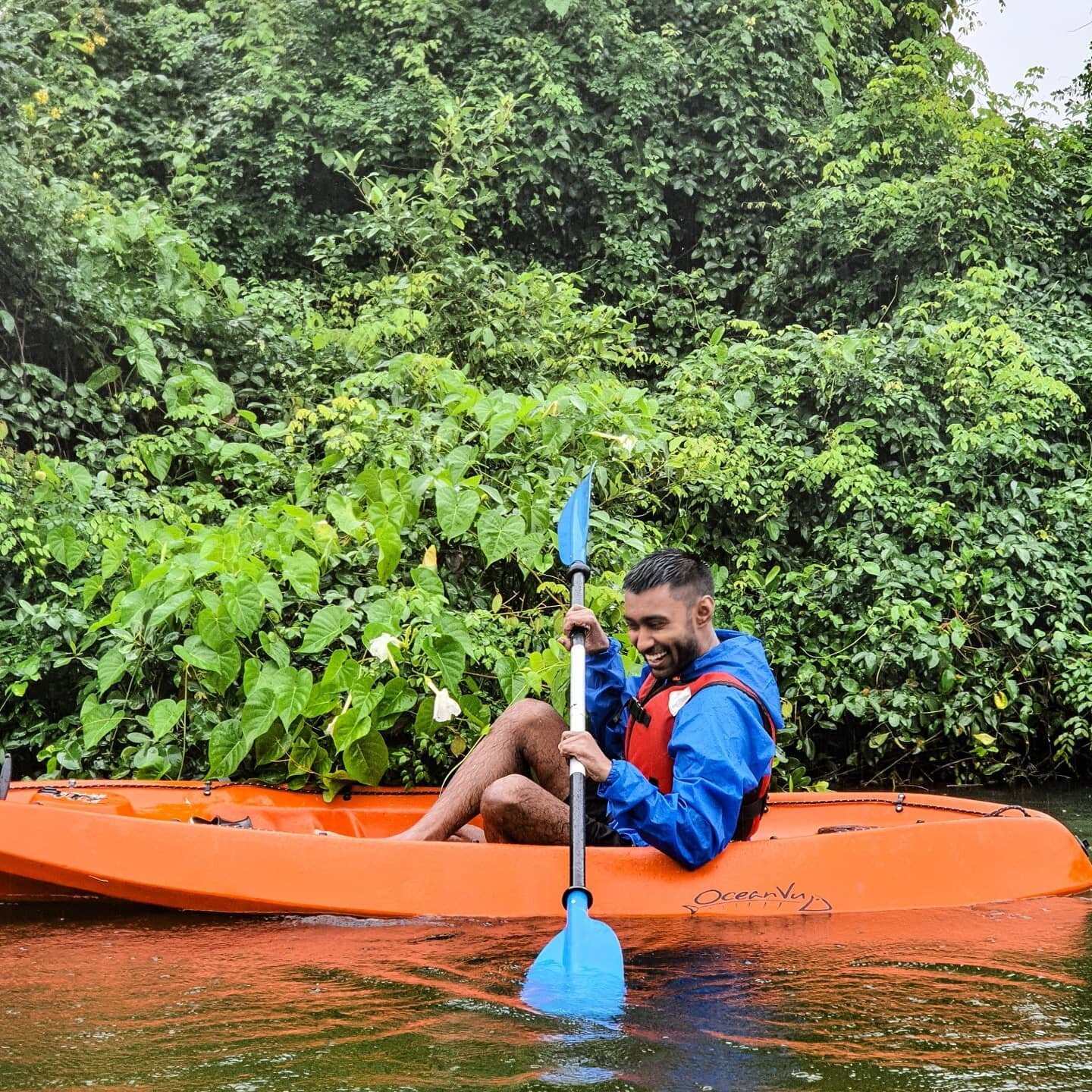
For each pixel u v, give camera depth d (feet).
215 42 32.58
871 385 22.39
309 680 12.00
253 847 8.40
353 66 32.32
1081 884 9.36
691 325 30.45
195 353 21.25
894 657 18.24
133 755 13.34
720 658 8.68
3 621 15.43
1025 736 19.44
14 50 22.93
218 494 17.79
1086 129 31.89
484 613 14.07
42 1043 5.34
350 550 14.60
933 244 27.07
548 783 9.45
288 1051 5.23
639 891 8.29
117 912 8.37
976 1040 5.45
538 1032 5.53
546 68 31.12
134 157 29.99
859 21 35.14
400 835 8.91
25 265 18.70
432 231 22.68
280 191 30.94
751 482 21.03
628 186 31.37
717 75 32.12
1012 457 21.62
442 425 16.02
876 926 7.98
